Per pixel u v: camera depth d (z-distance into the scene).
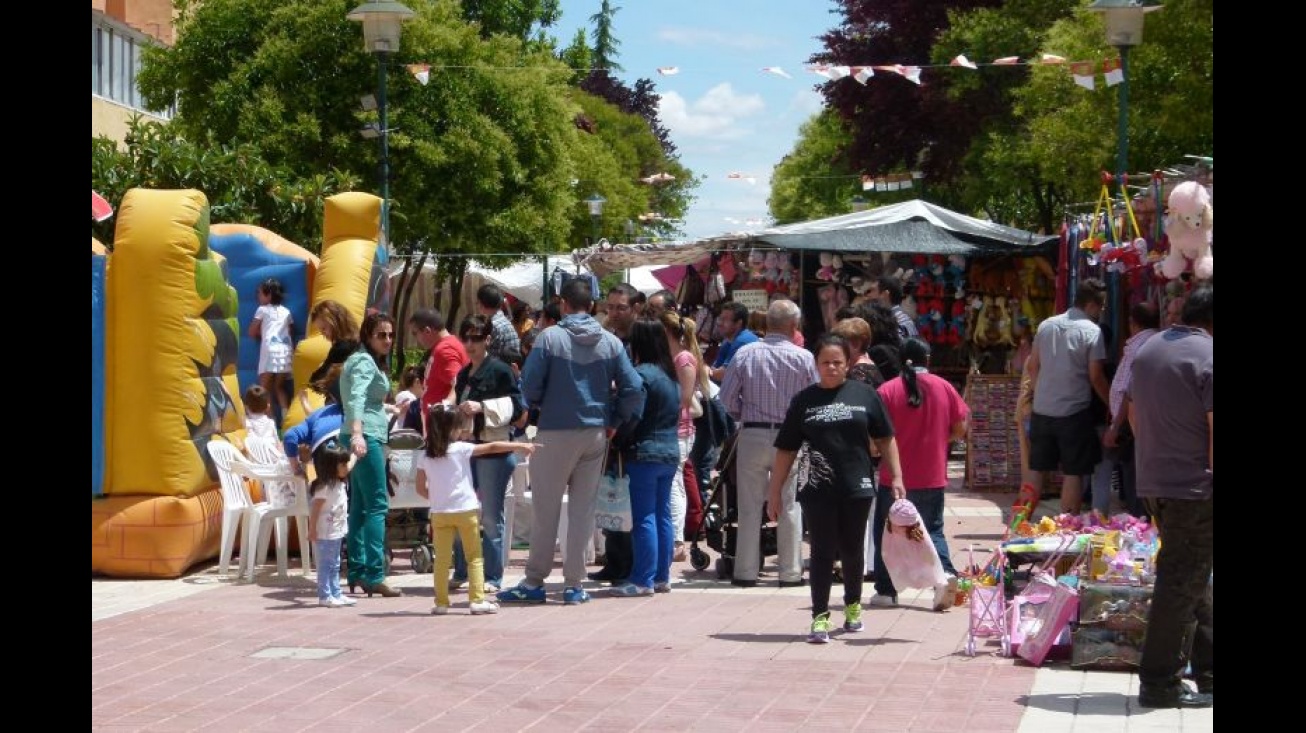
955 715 7.44
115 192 21.41
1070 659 8.73
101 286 11.91
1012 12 34.06
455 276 35.88
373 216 15.09
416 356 36.16
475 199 32.34
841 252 22.39
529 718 7.49
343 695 8.00
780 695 7.94
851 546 9.51
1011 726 7.21
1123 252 12.76
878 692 7.98
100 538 11.98
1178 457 7.34
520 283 37.62
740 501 11.72
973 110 35.09
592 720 7.43
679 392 12.02
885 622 10.10
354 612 10.62
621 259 24.38
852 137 39.91
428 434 10.52
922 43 37.19
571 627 10.01
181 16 31.94
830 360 9.43
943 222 21.61
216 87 29.98
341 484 10.91
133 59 36.59
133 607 10.81
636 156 68.19
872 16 37.41
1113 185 25.05
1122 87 16.25
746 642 9.43
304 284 15.28
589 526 11.05
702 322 23.30
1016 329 21.91
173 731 7.21
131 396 12.02
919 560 9.93
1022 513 11.33
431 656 9.03
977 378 18.70
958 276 22.05
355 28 30.14
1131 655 8.45
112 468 12.06
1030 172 33.78
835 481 9.36
